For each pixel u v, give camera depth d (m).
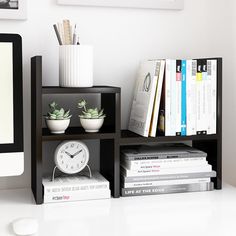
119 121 1.71
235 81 2.06
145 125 1.75
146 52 1.99
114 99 1.72
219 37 2.06
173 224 1.45
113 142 1.72
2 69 1.58
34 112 1.68
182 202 1.68
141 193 1.76
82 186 1.69
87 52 1.71
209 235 1.35
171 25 2.01
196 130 1.80
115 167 1.72
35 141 1.66
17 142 1.60
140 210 1.58
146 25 1.97
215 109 1.82
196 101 1.79
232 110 2.07
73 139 1.68
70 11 1.88
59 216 1.52
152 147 1.92
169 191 1.78
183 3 1.99
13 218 1.50
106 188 1.71
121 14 1.94
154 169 1.76
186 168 1.79
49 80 1.88
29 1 1.83
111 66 1.95
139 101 1.86
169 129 1.77
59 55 1.75
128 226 1.43
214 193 1.80
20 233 1.33
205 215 1.53
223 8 2.05
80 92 1.67
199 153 1.81
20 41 1.59
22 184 1.89
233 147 2.09
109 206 1.63
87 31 1.91
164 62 1.74
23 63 1.85
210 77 1.80
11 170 1.60
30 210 1.58
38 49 1.86
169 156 1.78
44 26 1.86
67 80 1.71
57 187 1.66
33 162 1.75
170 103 1.76
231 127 2.08
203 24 2.04
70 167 1.72
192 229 1.40
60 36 1.74
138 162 1.74
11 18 1.80
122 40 1.95
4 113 1.59
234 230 1.39
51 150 1.91
